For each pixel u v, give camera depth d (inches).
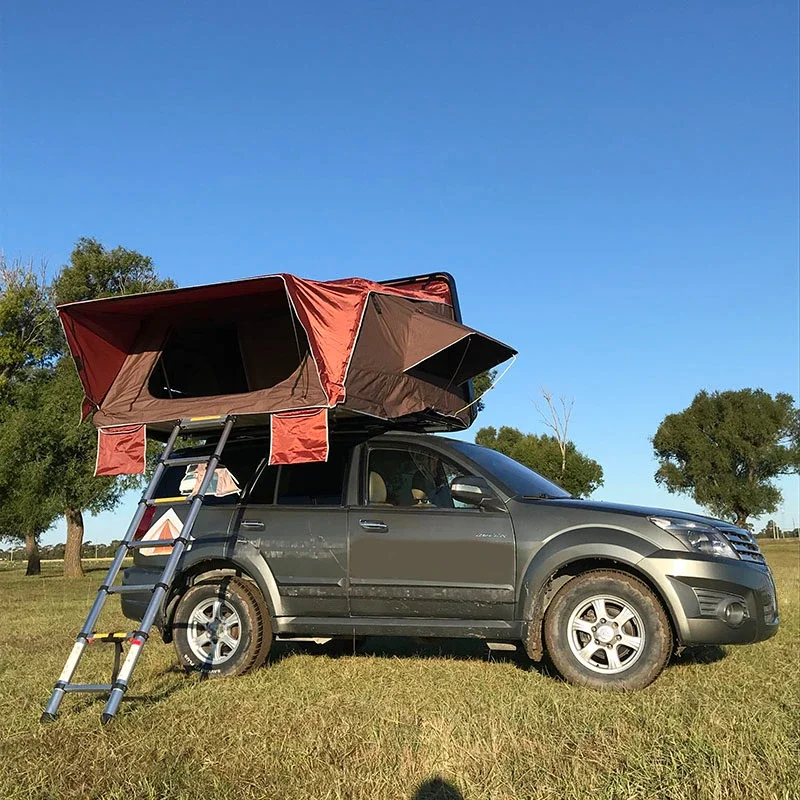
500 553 232.2
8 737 180.1
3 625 407.5
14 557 2716.5
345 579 242.8
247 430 278.5
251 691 218.8
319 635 247.4
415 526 241.0
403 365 266.5
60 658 286.8
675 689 209.9
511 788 139.5
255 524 255.3
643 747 158.1
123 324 284.2
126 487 1138.0
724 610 216.5
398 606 239.3
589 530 227.5
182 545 225.5
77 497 1097.4
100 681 239.9
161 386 293.0
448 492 249.0
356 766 153.4
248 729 179.6
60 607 524.7
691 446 2404.0
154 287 1379.2
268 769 153.4
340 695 209.8
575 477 1245.1
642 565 219.6
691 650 274.5
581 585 222.2
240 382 312.8
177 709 200.1
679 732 166.2
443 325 267.1
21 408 1120.2
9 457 1067.3
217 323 295.1
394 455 258.5
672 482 2466.8
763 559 240.2
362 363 247.8
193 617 252.5
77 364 273.3
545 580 225.8
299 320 239.9
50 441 1091.9
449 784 142.8
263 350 289.4
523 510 236.5
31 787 147.3
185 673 251.6
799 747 156.2
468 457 254.1
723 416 2402.8
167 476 278.5
